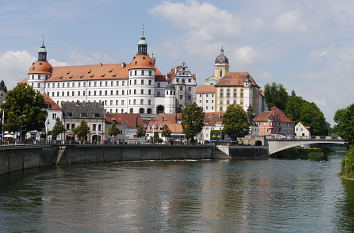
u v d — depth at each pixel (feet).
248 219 200.64
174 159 517.55
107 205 221.66
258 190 276.82
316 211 217.77
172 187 282.15
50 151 384.27
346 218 204.74
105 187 273.54
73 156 407.44
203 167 419.74
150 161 473.67
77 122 579.07
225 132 636.48
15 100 409.69
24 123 407.23
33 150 355.56
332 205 231.91
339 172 385.09
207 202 235.40
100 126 585.22
